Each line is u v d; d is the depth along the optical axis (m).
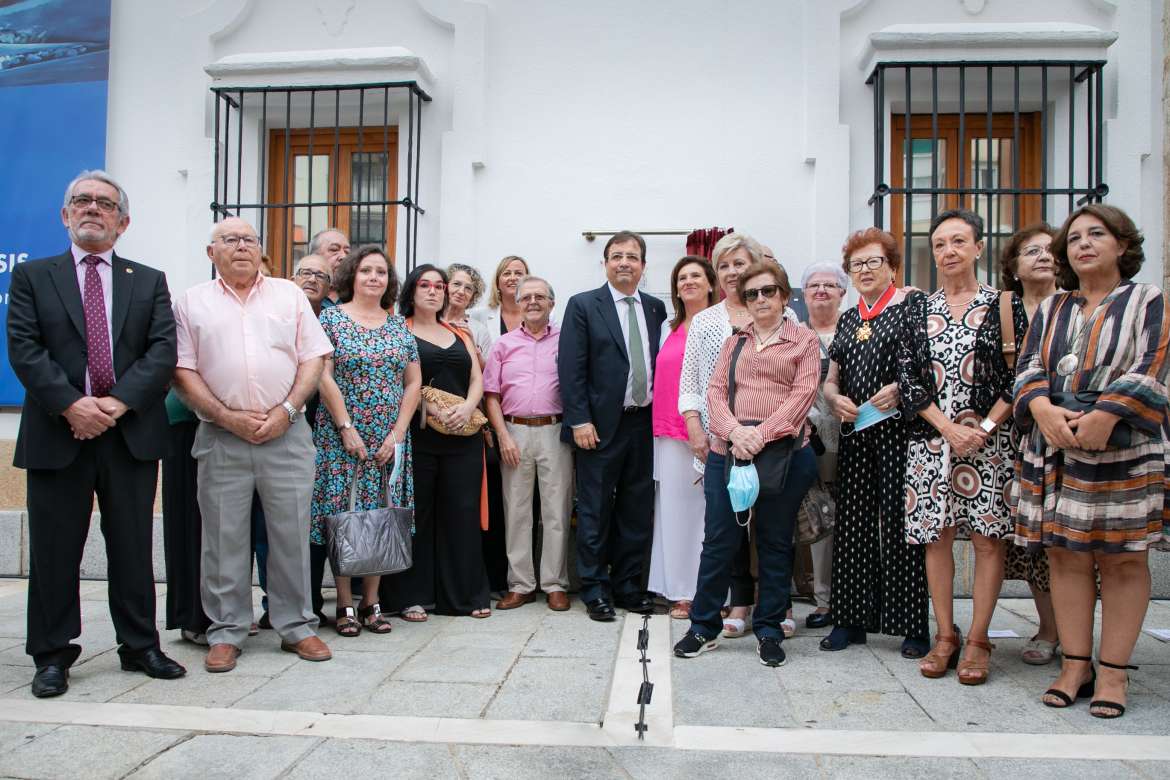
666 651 3.60
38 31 5.45
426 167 5.32
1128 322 2.86
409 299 4.32
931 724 2.78
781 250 5.09
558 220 5.22
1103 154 4.87
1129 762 2.47
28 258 5.39
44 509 3.10
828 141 5.02
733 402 3.54
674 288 4.36
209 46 5.38
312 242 4.56
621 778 2.37
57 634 3.09
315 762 2.45
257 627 3.98
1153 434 2.80
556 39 5.24
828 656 3.55
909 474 3.36
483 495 4.34
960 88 4.84
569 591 4.79
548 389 4.38
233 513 3.44
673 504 4.20
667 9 5.18
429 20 5.30
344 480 3.87
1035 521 2.99
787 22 5.12
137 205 5.45
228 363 3.40
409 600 4.19
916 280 5.12
